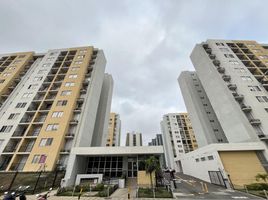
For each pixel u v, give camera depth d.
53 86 35.91
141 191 16.09
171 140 71.75
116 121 83.50
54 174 22.67
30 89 34.78
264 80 34.97
